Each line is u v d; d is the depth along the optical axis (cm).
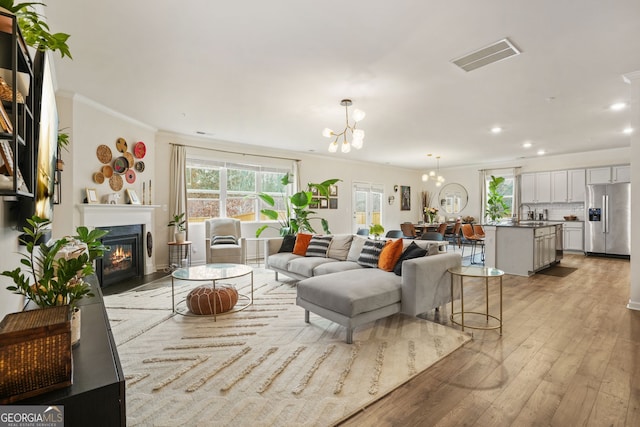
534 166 840
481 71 314
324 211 833
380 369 219
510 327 297
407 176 1071
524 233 522
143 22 233
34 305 168
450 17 226
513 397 188
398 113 451
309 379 206
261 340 266
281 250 489
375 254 373
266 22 233
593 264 615
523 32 245
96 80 341
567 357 238
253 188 698
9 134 108
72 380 99
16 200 145
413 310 287
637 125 331
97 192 430
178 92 374
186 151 596
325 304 276
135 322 307
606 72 318
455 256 339
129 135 492
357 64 299
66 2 209
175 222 550
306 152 772
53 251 132
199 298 325
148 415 169
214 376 209
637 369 219
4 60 112
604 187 689
